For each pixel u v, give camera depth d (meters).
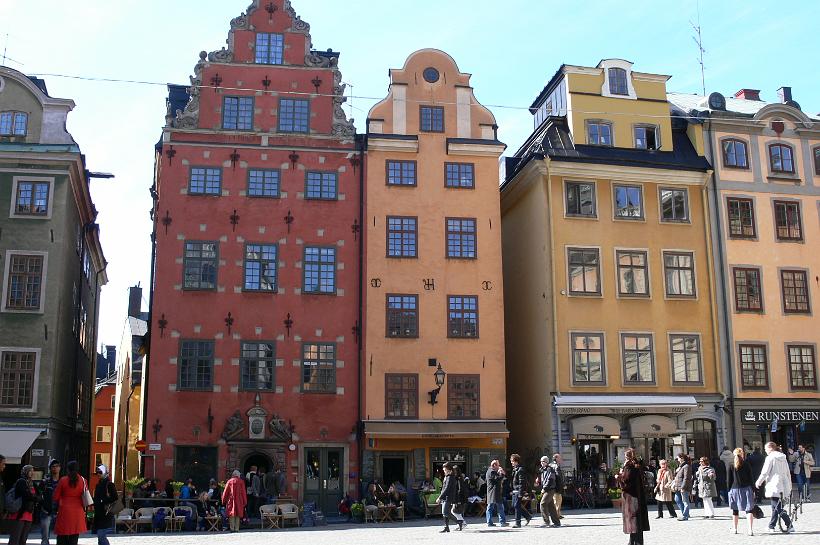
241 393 30.44
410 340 31.75
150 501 26.42
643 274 34.19
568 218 33.91
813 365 35.00
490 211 33.22
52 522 22.53
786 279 35.59
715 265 34.88
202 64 32.66
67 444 33.97
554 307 32.78
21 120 30.75
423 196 32.97
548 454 31.88
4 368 28.75
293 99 32.97
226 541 20.66
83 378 40.09
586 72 35.97
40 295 29.41
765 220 35.97
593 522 23.33
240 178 32.00
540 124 37.78
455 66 34.34
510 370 36.56
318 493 30.30
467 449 31.41
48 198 30.14
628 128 35.75
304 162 32.53
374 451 30.59
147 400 29.95
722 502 29.62
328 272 31.88
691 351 33.91
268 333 31.02
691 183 35.41
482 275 32.69
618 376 32.91
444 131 33.66
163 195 31.44
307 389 30.86
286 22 33.50
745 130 36.66
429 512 28.33
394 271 32.22
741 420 33.66
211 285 31.03
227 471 29.77
